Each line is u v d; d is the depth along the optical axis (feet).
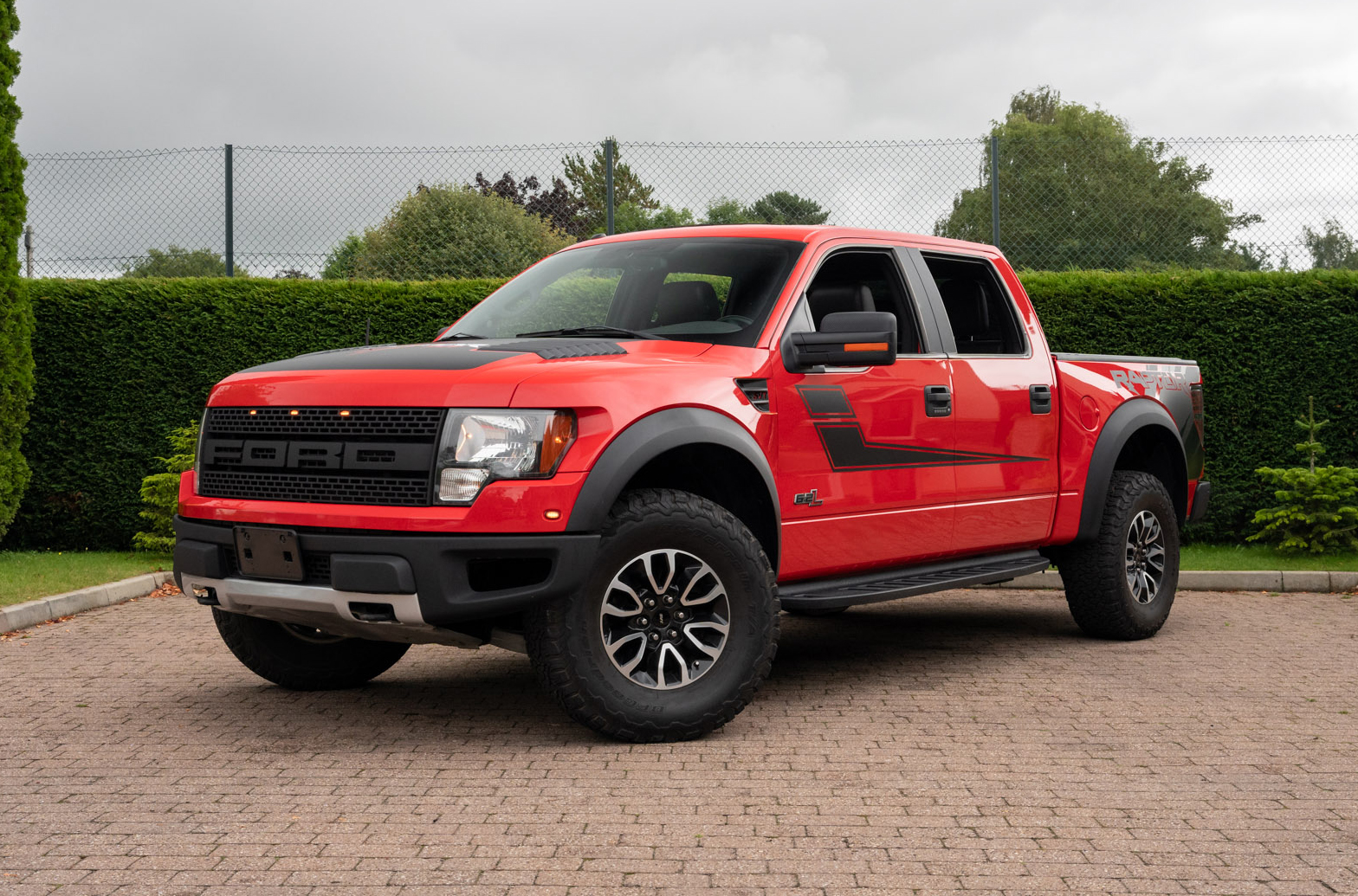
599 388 14.37
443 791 13.10
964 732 15.78
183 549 15.53
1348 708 17.16
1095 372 21.89
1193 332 34.65
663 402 14.75
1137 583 22.71
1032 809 12.58
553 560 13.93
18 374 31.91
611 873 10.72
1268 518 32.96
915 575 18.70
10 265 31.81
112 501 34.73
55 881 10.48
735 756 14.60
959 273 20.48
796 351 16.47
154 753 14.67
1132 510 22.21
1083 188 37.32
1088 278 34.78
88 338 34.63
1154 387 23.17
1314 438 33.55
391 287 35.06
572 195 37.50
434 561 13.64
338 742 15.24
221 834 11.71
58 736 15.51
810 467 16.66
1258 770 14.05
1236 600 27.89
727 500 16.58
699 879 10.58
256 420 15.26
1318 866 10.94
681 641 15.28
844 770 13.98
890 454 17.79
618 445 14.24
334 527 14.19
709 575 15.24
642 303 17.65
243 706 17.28
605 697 14.57
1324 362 34.55
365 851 11.24
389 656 18.61
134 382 34.71
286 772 13.85
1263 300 34.55
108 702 17.48
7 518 32.12
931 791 13.16
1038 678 19.35
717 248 18.06
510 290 19.29
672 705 14.96
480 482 13.79
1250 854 11.23
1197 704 17.46
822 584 17.33
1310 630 23.79
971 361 19.40
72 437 34.81
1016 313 20.97
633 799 12.84
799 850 11.30
